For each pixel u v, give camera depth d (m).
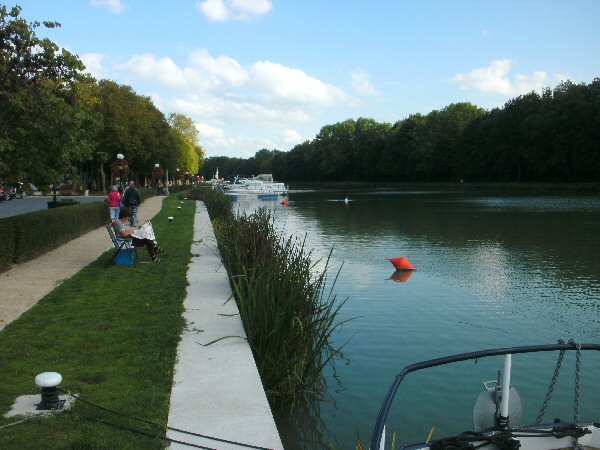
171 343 7.15
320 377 7.88
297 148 167.50
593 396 7.39
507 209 44.03
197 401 5.39
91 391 5.59
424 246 22.72
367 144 133.12
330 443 6.21
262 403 5.36
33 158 12.78
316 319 7.85
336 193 87.56
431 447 4.46
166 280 11.41
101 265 13.44
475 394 7.48
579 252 20.67
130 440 4.59
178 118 104.75
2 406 5.22
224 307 9.06
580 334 10.17
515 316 11.40
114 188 24.95
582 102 72.94
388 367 8.44
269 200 68.44
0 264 12.48
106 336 7.47
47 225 16.06
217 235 16.30
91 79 14.95
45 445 4.48
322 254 20.31
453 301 12.73
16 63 13.08
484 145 91.38
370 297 13.12
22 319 8.38
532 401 7.26
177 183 95.38
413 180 116.38
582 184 71.50
